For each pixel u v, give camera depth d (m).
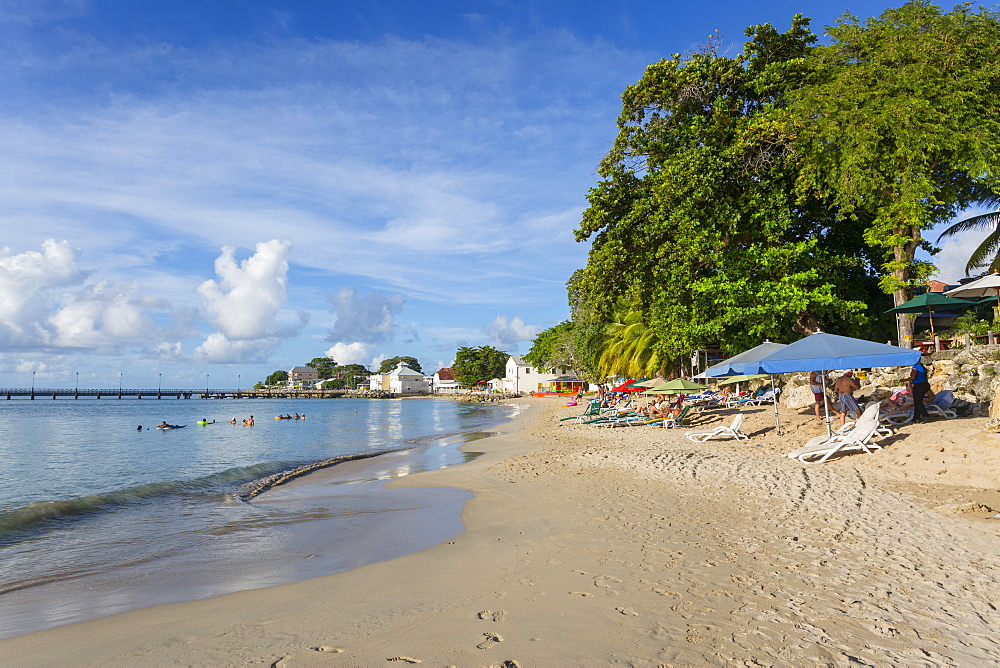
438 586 5.89
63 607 6.05
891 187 19.55
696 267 23.83
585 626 4.68
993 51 18.92
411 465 18.17
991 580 5.39
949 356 17.30
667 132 24.67
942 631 4.42
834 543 6.75
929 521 7.40
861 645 4.22
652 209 24.89
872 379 18.83
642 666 3.99
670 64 24.58
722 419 21.23
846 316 22.92
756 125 21.33
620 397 37.34
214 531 9.48
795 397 19.89
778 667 3.93
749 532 7.41
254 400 159.75
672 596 5.30
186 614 5.44
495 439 25.72
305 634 4.76
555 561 6.53
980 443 10.02
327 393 180.12
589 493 10.64
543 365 101.25
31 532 9.68
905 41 19.41
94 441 31.27
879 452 11.40
